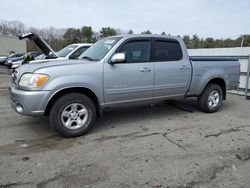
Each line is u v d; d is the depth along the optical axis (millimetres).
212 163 3348
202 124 5109
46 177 2963
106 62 4398
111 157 3510
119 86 4539
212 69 5844
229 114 5996
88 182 2865
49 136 4340
